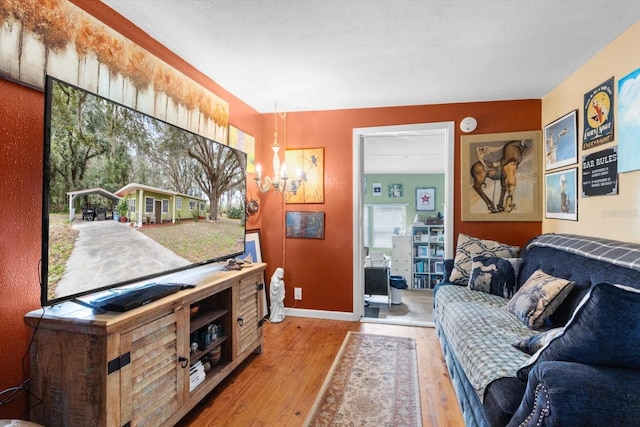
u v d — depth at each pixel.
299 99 3.26
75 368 1.30
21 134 1.39
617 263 1.63
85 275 1.37
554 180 2.88
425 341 2.90
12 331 1.36
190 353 1.87
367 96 3.16
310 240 3.62
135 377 1.39
